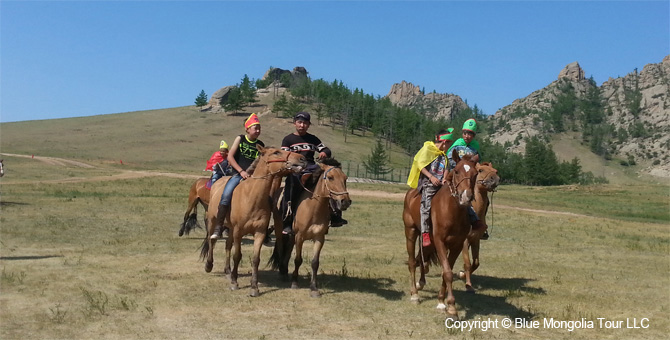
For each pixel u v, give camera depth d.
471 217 8.49
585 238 19.64
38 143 104.44
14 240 13.99
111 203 25.22
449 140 9.25
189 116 166.00
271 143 130.50
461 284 10.99
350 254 14.27
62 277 10.05
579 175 176.25
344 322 7.85
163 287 9.62
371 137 167.12
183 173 62.00
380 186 56.03
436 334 7.43
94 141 113.69
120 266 11.34
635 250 16.77
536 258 14.64
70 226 16.89
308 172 9.34
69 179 45.50
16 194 28.64
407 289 10.17
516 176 153.38
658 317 8.77
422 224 8.58
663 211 41.47
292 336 7.14
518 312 8.82
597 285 11.20
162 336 7.01
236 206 9.45
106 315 7.83
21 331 7.04
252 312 8.23
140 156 99.69
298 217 9.41
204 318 7.85
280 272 10.60
